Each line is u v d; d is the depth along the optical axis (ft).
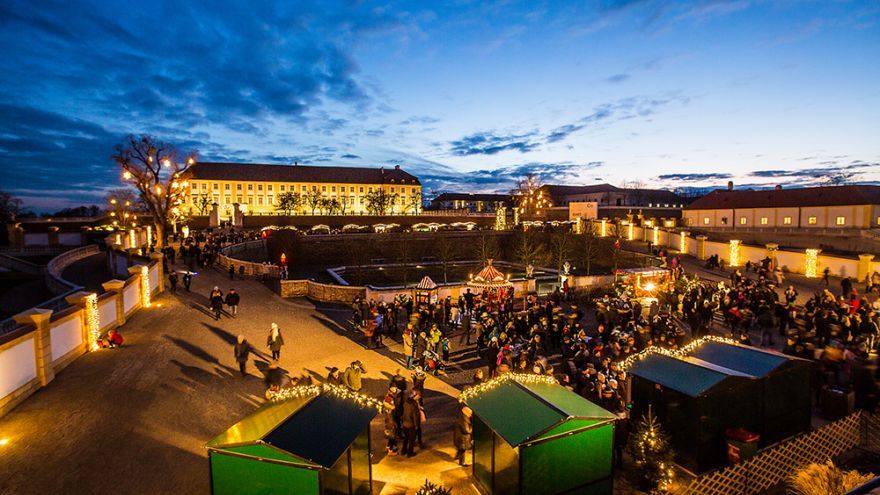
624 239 173.06
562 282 98.84
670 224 238.48
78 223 205.98
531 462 24.99
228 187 359.25
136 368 49.01
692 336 63.26
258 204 367.04
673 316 69.56
